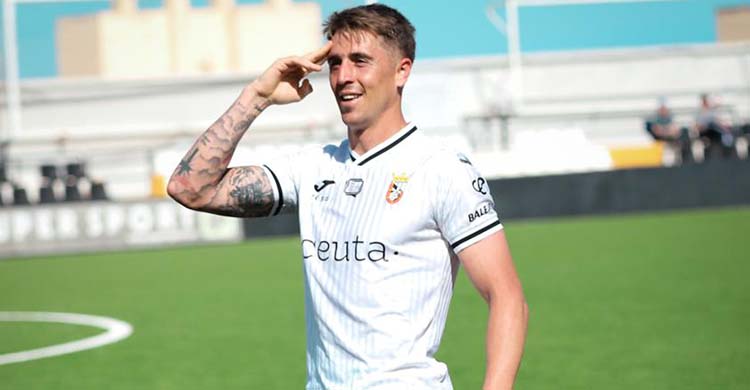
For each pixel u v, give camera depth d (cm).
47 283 3931
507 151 6088
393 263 786
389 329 779
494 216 798
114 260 4712
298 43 7762
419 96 7150
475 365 2105
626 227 5069
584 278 3397
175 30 7638
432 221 792
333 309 799
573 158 5891
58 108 6950
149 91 7069
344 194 811
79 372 2209
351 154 826
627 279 3338
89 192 5700
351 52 803
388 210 790
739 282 3180
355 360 784
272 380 2052
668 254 3950
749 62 7700
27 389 2050
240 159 5753
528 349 2256
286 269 4041
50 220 5131
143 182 6600
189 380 2080
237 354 2347
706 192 5781
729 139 6172
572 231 5000
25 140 6512
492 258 788
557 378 1956
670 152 6631
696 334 2370
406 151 805
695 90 7625
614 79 7569
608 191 5694
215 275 3941
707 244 4225
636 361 2092
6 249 5069
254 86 870
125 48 7594
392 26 804
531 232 5047
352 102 802
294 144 6212
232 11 7694
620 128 7306
